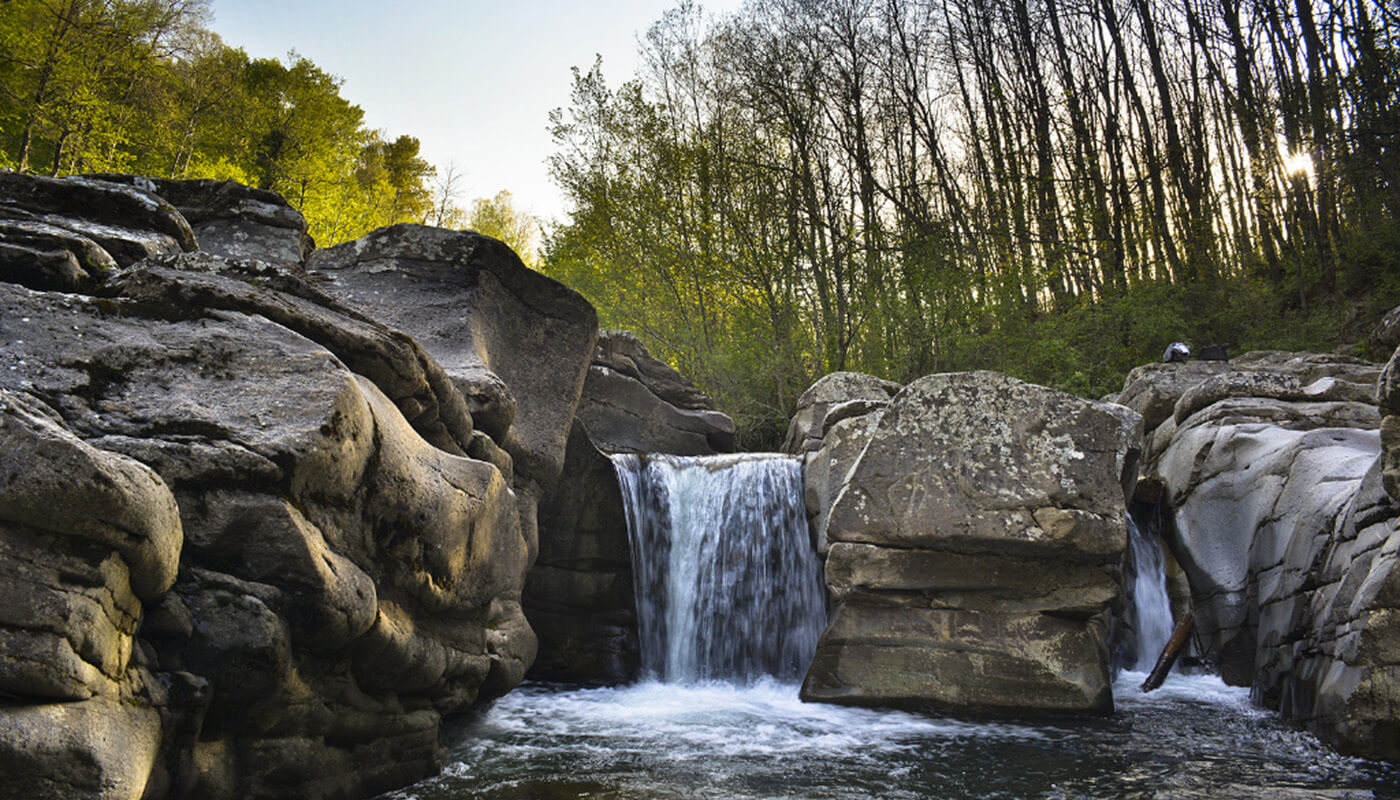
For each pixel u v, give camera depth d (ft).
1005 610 24.25
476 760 18.38
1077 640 23.76
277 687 12.25
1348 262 71.41
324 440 13.00
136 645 10.71
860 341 58.59
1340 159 67.46
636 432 42.88
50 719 8.88
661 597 30.99
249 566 12.17
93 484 9.41
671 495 31.99
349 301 25.41
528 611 28.86
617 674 29.04
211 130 116.47
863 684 24.18
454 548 16.85
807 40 65.31
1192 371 39.91
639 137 59.98
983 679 23.45
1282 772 17.38
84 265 16.38
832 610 26.30
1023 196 73.26
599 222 61.87
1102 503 23.90
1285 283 74.02
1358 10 68.64
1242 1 76.79
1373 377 38.32
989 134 76.23
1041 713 22.99
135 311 14.24
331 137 130.00
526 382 27.61
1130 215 71.87
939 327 55.21
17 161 91.81
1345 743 18.19
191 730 11.33
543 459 26.76
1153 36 78.28
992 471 24.45
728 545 31.40
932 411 25.58
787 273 56.49
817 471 30.09
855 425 29.09
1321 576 21.70
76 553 9.45
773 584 30.73
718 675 30.19
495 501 18.80
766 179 57.93
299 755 13.32
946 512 24.27
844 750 19.66
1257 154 76.02
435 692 17.21
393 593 15.40
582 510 29.60
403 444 15.75
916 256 56.13
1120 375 58.18
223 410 12.87
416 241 27.30
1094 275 70.79
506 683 20.31
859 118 67.21
